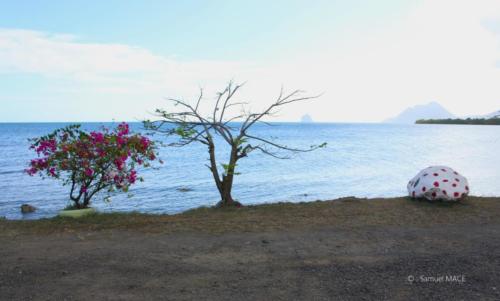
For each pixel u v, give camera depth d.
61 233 6.39
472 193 16.41
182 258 5.09
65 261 4.99
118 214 7.75
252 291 4.07
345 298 3.91
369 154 37.28
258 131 110.81
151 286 4.20
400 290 4.11
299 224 6.79
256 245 5.63
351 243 5.71
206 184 18.94
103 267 4.77
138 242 5.83
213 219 7.21
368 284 4.26
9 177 21.69
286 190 17.62
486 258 5.07
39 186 18.64
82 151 7.66
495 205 8.10
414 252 5.32
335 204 8.40
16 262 4.95
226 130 8.66
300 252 5.32
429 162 29.61
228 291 4.07
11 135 82.06
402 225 6.71
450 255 5.20
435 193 8.21
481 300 3.88
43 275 4.52
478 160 31.22
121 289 4.12
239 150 8.88
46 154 7.90
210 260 5.01
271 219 7.15
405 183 19.69
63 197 15.95
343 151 40.97
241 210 8.04
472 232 6.30
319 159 32.03
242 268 4.73
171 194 16.30
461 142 59.59
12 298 3.92
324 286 4.20
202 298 3.90
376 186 18.78
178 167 26.33
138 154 8.26
